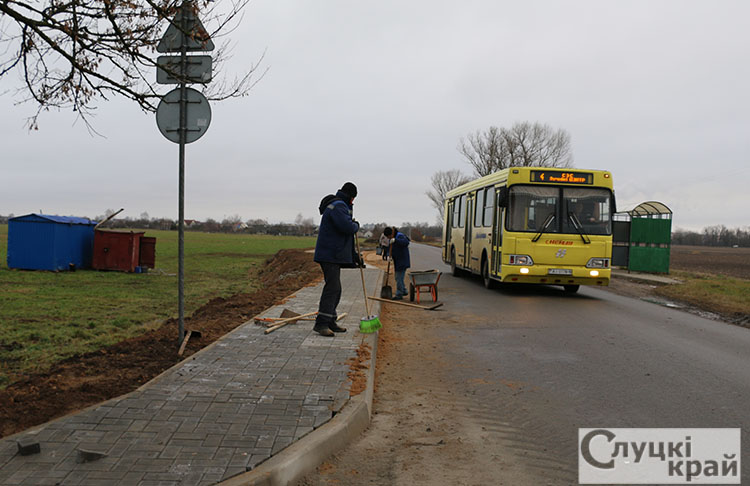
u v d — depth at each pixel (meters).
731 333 10.27
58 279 20.23
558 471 4.20
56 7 5.37
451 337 9.55
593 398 6.05
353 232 8.20
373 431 4.98
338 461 4.30
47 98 5.94
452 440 4.80
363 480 3.99
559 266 14.40
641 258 25.73
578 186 14.64
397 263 14.40
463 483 3.98
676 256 58.31
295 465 3.92
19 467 3.67
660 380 6.79
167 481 3.53
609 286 19.62
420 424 5.21
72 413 4.66
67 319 11.35
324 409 4.92
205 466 3.75
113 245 24.53
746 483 4.01
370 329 8.36
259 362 6.51
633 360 7.86
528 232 14.44
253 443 4.14
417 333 9.93
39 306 13.20
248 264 34.59
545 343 9.05
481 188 17.91
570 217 14.52
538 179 14.54
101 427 4.37
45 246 23.03
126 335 9.62
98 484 3.47
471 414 5.51
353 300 12.75
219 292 17.73
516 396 6.12
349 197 8.46
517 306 13.44
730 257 56.25
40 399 5.10
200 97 6.88
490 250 16.30
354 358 6.75
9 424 4.50
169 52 6.36
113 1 5.39
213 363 6.44
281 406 4.97
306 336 8.14
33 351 8.16
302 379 5.81
